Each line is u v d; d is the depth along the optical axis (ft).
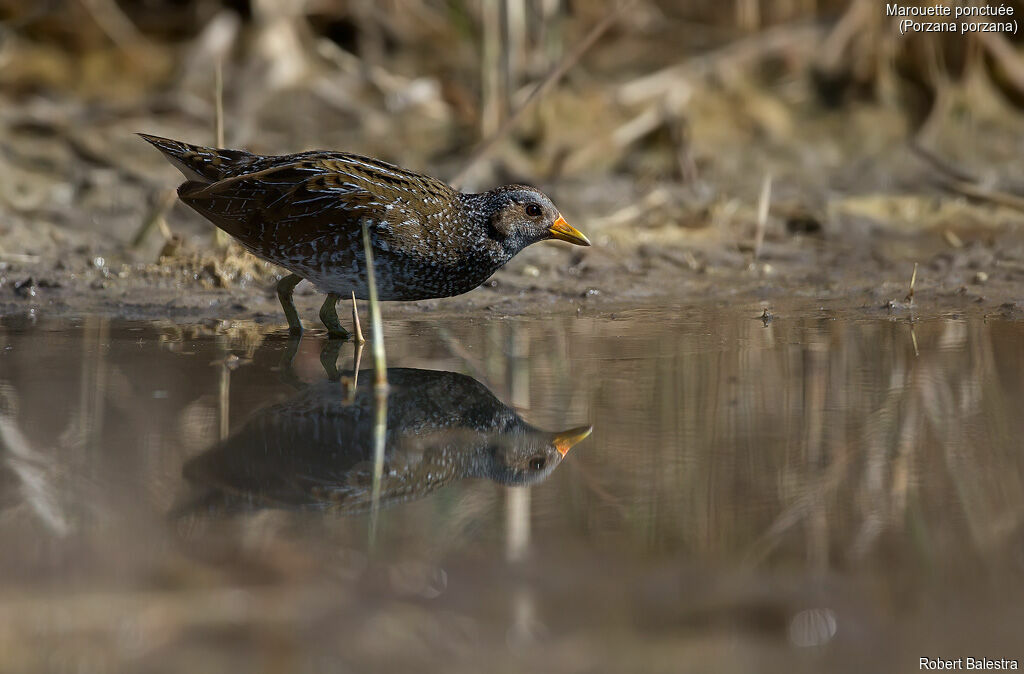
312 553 20.15
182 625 17.58
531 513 22.00
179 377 31.50
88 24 64.44
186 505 22.35
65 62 63.77
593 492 22.98
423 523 21.56
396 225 36.42
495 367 32.76
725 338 35.94
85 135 56.70
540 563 19.74
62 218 49.93
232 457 25.18
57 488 23.03
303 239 36.35
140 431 26.78
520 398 29.63
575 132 59.57
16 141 55.88
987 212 52.80
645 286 44.27
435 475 24.36
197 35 65.46
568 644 17.08
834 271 45.75
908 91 63.31
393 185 37.04
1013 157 59.36
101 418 27.68
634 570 19.42
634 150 59.21
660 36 69.56
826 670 16.47
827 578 19.11
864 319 38.40
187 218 50.62
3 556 19.83
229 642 17.13
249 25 65.26
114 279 44.06
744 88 63.16
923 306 40.19
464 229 37.83
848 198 54.70
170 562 19.71
